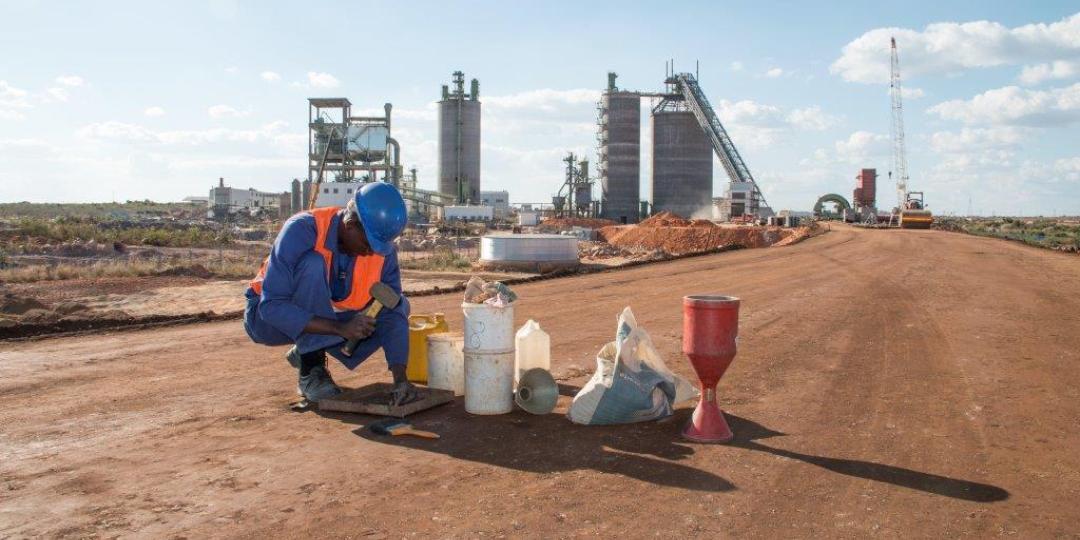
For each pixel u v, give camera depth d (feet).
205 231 226.79
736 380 25.07
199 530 12.71
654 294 55.57
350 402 20.56
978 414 20.68
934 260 97.19
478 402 20.25
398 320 20.81
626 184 475.72
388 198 19.80
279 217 395.96
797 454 17.02
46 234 170.09
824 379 25.25
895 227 295.48
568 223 325.01
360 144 364.38
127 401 22.30
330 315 20.17
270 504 13.92
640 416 19.58
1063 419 20.17
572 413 19.57
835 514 13.44
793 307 46.06
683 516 13.30
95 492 14.57
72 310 47.98
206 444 17.80
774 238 207.21
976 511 13.64
